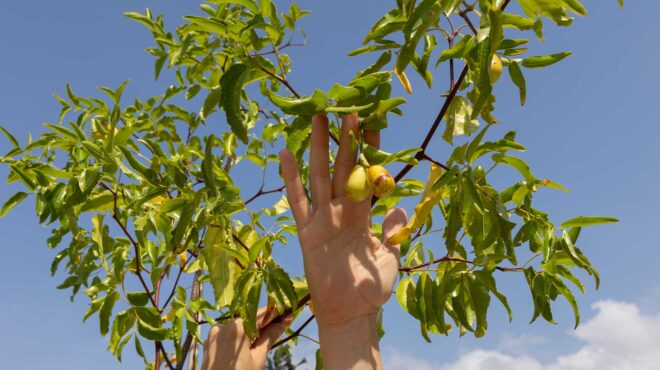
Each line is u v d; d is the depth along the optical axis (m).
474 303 0.72
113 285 0.77
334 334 0.61
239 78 0.59
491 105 0.65
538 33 0.55
